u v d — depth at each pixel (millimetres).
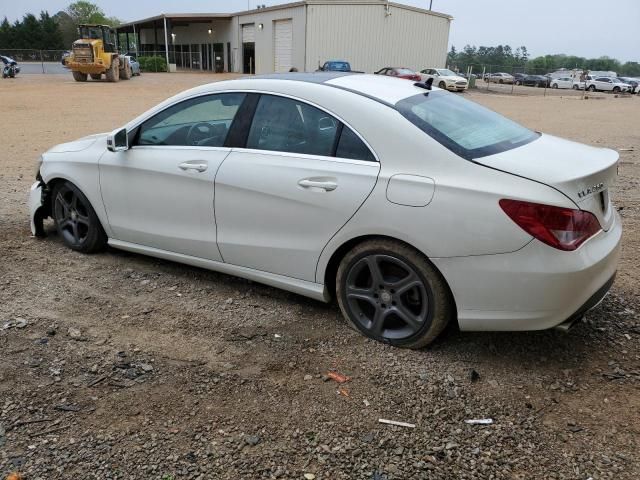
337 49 37000
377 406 2947
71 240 5012
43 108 18062
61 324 3730
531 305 2982
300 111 3635
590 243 3006
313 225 3525
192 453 2602
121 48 72750
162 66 50812
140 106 18891
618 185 7961
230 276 4508
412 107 3477
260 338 3596
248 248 3863
